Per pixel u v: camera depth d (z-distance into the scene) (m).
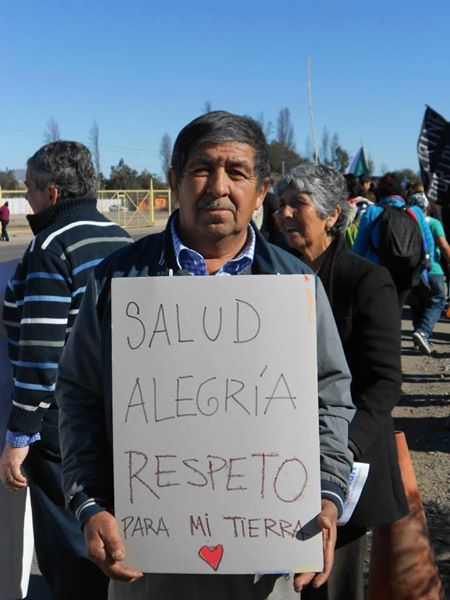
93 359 1.94
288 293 1.74
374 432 2.39
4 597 3.32
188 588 1.92
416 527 2.87
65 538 2.92
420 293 8.17
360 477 2.32
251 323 1.75
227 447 1.76
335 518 1.83
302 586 1.82
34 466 2.95
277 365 1.75
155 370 1.77
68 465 1.94
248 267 1.99
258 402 1.75
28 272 2.85
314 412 1.75
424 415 6.12
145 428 1.78
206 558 1.79
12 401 2.91
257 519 1.77
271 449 1.75
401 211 6.25
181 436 1.77
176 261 1.95
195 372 1.76
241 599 1.92
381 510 2.53
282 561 1.78
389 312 2.52
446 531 3.95
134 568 1.81
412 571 2.86
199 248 1.99
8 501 3.26
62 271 2.83
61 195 2.99
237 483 1.77
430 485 4.59
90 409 1.97
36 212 3.08
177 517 1.78
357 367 2.51
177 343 1.76
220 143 1.88
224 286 1.75
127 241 3.08
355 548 2.63
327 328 1.96
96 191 3.12
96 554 1.80
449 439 5.48
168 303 1.76
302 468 1.75
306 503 1.76
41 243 2.85
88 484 1.89
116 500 1.80
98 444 1.94
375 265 2.60
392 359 2.48
